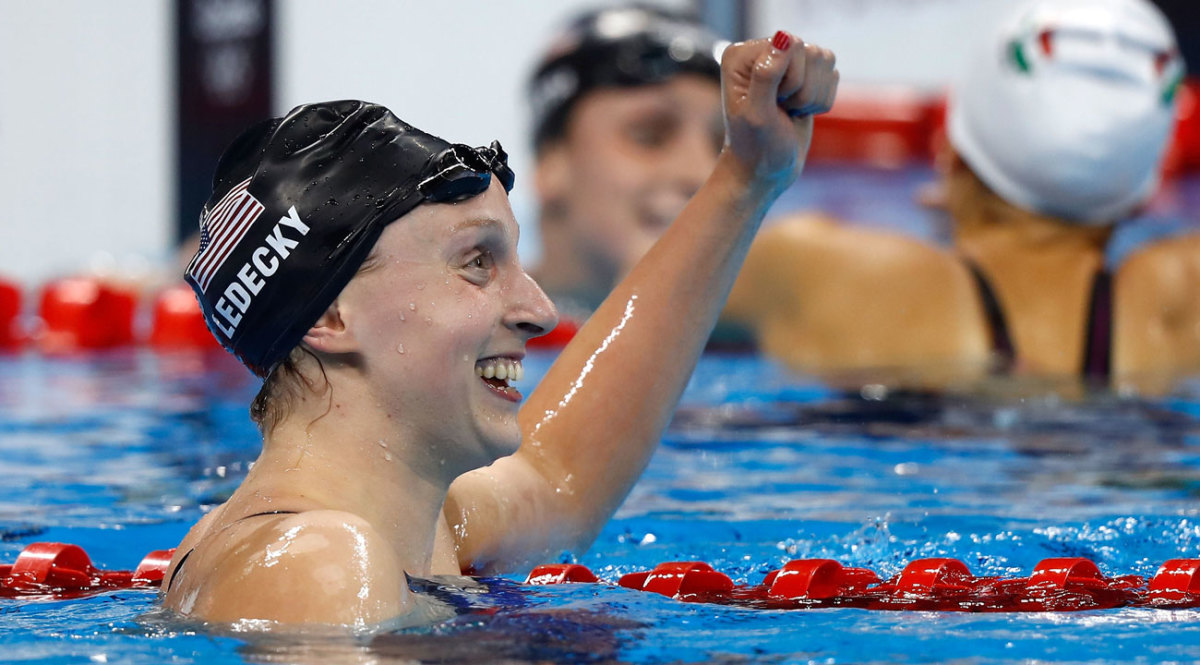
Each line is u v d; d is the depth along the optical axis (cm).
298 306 628
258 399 664
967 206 2025
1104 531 978
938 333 1933
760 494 1176
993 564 882
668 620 629
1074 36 1908
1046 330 1919
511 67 4706
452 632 580
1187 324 1941
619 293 870
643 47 3384
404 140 643
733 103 824
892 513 1068
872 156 3716
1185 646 589
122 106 4606
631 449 849
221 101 4584
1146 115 1908
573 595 674
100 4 4600
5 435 1548
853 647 583
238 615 570
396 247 627
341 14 4631
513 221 666
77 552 797
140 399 1923
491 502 781
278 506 612
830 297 1991
